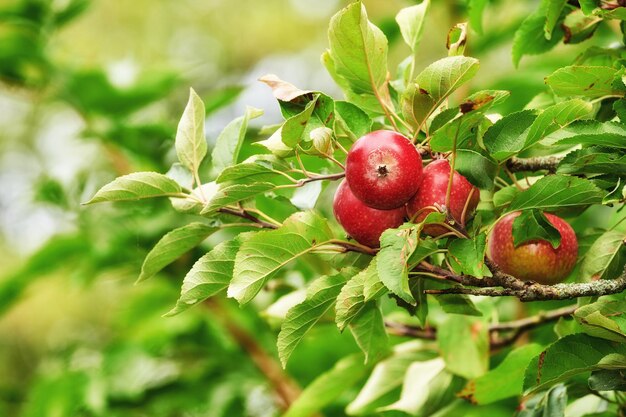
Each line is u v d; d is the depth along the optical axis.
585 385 1.50
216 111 2.22
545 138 1.40
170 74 2.20
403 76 1.48
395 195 1.36
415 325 1.73
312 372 2.11
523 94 1.89
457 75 1.36
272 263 1.39
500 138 1.37
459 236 1.37
